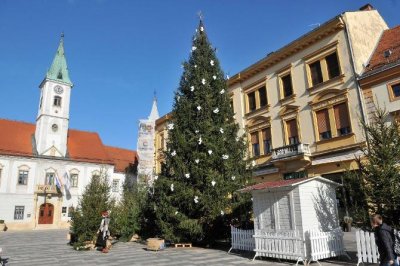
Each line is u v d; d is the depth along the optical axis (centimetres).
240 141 1839
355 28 2203
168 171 1798
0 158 4150
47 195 4362
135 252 1555
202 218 1620
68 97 4934
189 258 1302
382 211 1020
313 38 2331
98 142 5331
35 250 1759
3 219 3978
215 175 1619
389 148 1059
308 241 1129
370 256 1039
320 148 2211
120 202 2450
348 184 1141
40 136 4575
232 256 1323
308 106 2338
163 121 4100
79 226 1783
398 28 2297
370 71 2014
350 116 2055
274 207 1244
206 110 1819
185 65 1994
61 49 5150
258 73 2805
